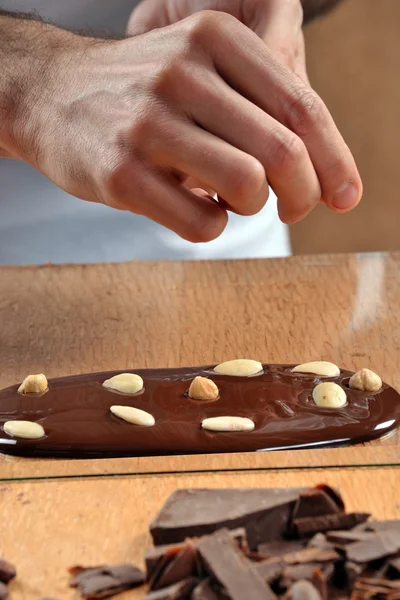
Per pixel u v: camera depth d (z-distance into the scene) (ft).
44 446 1.91
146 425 1.94
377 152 5.10
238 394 2.04
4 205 3.10
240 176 1.90
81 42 2.22
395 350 2.24
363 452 1.88
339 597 1.56
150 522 1.72
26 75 2.19
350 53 4.96
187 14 2.87
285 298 2.50
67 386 2.09
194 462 1.86
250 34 2.01
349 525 1.65
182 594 1.55
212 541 1.58
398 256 2.72
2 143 2.30
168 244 3.12
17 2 3.10
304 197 1.99
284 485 1.80
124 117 1.99
